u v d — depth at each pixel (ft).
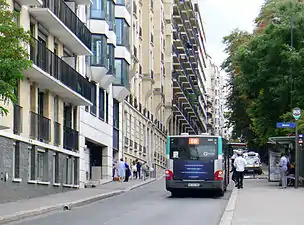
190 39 321.73
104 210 72.49
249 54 120.57
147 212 68.59
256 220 53.06
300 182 108.58
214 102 620.90
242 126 199.31
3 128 75.46
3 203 77.15
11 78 50.37
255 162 175.83
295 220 53.06
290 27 114.01
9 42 50.08
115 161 155.22
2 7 52.60
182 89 282.56
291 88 115.14
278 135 124.16
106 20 130.11
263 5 148.36
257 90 122.93
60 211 72.23
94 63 127.34
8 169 80.18
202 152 92.58
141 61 199.00
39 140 93.76
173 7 266.77
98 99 134.00
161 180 163.12
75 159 116.26
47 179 97.14
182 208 74.18
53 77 93.76
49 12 91.35
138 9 191.72
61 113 108.27
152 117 217.97
